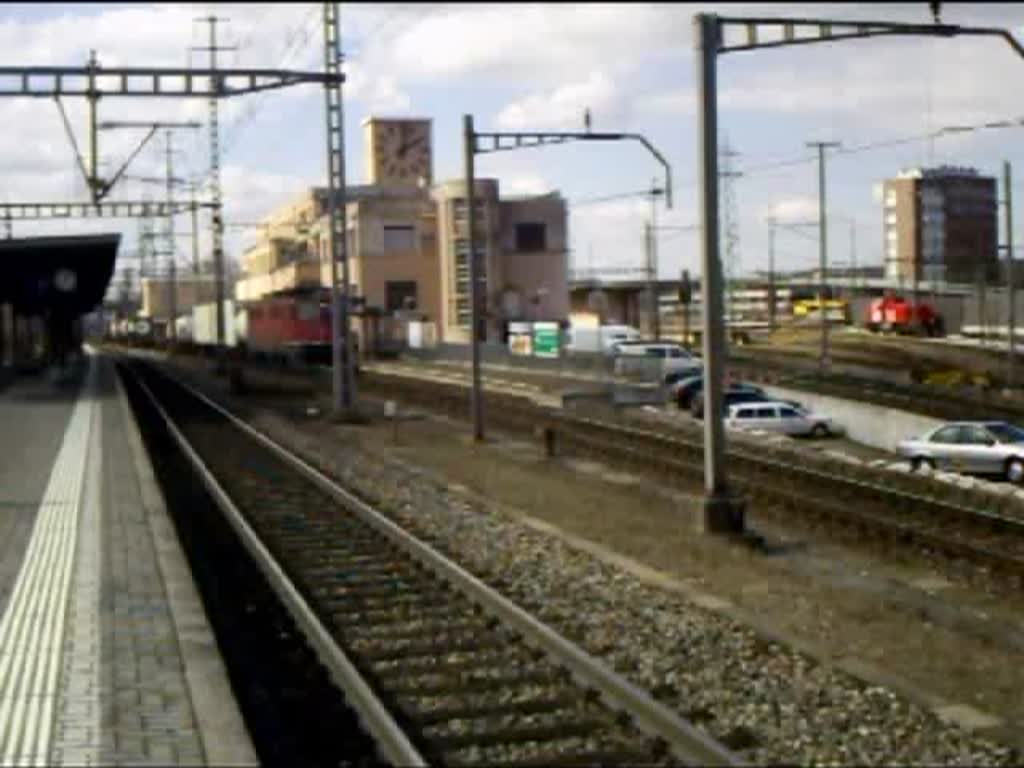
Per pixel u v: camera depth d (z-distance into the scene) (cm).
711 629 1357
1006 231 4500
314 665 1165
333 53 4122
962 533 2044
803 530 2152
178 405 5162
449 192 9800
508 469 2994
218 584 1589
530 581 1616
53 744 857
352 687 1048
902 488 2609
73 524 1864
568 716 1021
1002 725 1059
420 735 972
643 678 1145
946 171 6800
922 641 1384
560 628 1328
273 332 8569
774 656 1249
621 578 1650
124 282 17638
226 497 2250
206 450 3312
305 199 11319
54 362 8875
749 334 9519
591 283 11962
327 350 8162
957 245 6819
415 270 10050
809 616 1489
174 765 814
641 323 12381
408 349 9162
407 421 4381
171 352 11912
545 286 9881
